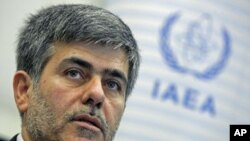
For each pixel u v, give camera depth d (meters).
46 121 4.92
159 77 9.62
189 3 9.91
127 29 5.22
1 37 9.83
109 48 5.04
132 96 9.66
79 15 5.07
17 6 10.02
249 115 10.21
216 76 9.83
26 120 5.17
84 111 4.79
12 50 9.84
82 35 4.98
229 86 9.96
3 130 9.75
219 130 9.84
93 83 4.89
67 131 4.79
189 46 9.68
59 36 5.05
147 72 9.65
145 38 9.81
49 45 5.09
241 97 10.15
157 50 9.72
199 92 9.68
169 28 9.77
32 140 5.04
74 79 4.95
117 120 5.07
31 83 5.20
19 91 5.29
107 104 4.95
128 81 5.32
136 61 5.32
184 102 9.62
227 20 10.10
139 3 10.18
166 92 9.61
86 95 4.82
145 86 9.63
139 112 9.62
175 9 9.89
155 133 9.54
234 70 10.03
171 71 9.62
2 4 9.95
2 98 9.76
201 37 9.76
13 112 9.91
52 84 4.96
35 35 5.24
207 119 9.72
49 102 4.94
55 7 5.27
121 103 5.10
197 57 9.70
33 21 5.35
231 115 9.98
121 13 10.31
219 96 9.84
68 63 4.98
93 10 5.15
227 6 10.16
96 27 5.02
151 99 9.60
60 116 4.86
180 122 9.58
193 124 9.62
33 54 5.21
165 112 9.57
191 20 9.80
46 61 5.09
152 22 9.89
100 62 4.98
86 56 4.97
